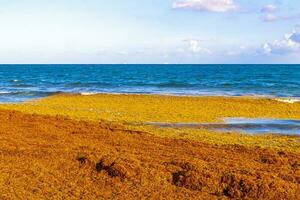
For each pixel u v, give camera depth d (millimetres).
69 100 33219
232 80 67500
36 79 72500
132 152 14266
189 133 19031
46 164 12758
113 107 28516
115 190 11023
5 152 13875
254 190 10719
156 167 12266
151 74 94312
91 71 116312
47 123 19047
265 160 13633
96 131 17797
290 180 11656
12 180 11477
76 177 11844
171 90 46781
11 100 34250
